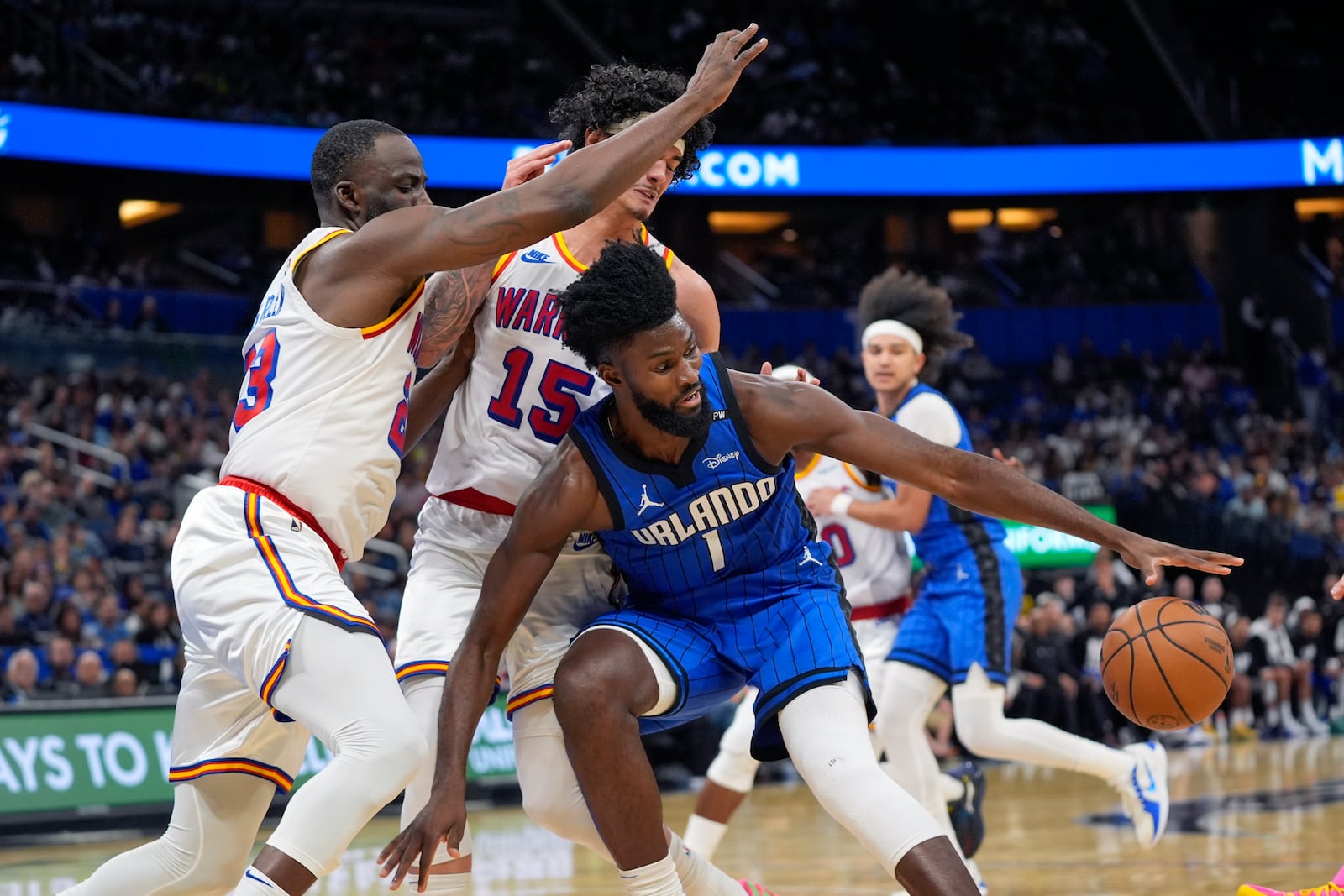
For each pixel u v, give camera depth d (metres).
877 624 4.83
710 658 2.72
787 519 2.75
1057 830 6.21
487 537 2.95
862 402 16.75
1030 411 16.97
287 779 2.80
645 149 2.45
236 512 2.58
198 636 2.58
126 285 15.32
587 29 18.59
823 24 19.33
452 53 17.83
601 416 2.65
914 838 2.44
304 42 17.14
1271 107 19.44
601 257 2.49
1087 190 16.67
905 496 4.44
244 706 2.71
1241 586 13.80
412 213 2.54
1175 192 16.95
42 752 7.15
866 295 4.82
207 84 16.03
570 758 2.59
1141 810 4.48
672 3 19.14
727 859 5.57
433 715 2.79
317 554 2.60
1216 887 4.36
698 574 2.71
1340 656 12.40
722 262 19.23
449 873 2.79
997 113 18.81
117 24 15.72
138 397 12.48
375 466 2.65
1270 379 17.84
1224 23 19.94
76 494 11.10
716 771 4.49
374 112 16.75
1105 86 19.38
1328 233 19.69
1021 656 10.59
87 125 13.26
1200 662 2.65
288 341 2.62
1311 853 5.00
